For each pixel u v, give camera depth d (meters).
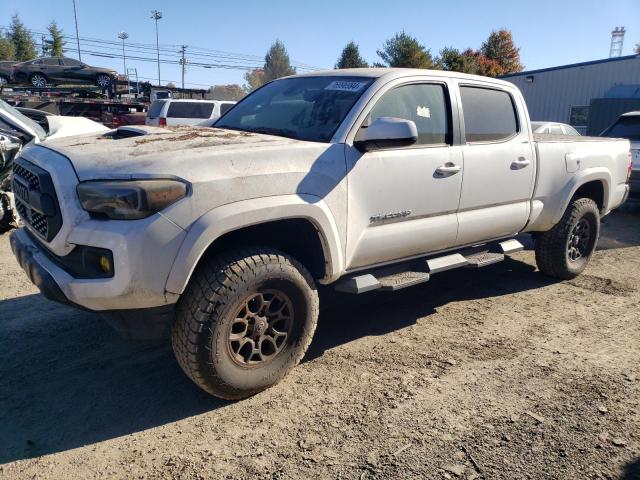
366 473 2.72
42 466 2.76
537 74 27.88
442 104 4.36
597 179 5.85
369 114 3.84
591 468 2.79
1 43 61.25
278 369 3.43
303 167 3.40
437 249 4.46
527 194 5.06
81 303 2.95
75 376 3.64
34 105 18.94
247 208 3.09
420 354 4.05
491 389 3.55
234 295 3.08
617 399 3.46
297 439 2.99
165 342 4.13
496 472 2.75
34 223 3.32
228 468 2.76
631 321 4.80
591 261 6.88
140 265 2.82
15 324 4.41
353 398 3.41
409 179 3.98
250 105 4.68
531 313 4.96
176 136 3.65
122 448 2.91
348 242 3.69
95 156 3.09
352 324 4.61
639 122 10.45
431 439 3.00
